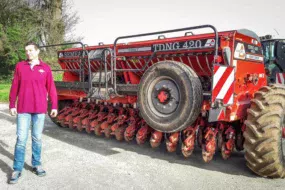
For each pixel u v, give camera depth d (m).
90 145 5.19
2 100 13.04
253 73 4.46
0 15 26.86
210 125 4.29
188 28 3.80
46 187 3.34
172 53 4.42
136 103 4.79
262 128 3.39
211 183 3.47
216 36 3.55
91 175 3.71
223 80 3.57
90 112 6.03
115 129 5.31
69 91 6.00
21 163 3.52
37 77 3.55
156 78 4.04
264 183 3.47
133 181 3.52
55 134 6.08
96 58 5.38
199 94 3.71
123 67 5.28
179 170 3.91
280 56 6.61
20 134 3.51
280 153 3.47
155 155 4.60
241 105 4.05
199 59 4.27
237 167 4.05
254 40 4.45
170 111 3.91
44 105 3.64
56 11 26.38
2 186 3.36
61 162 4.21
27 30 26.20
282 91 3.66
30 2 27.08
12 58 26.09
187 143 4.10
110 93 4.86
